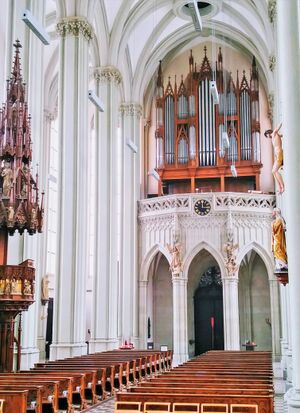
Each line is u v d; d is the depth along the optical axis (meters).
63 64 20.09
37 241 14.77
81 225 19.52
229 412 7.59
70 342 18.53
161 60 30.55
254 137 28.61
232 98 29.28
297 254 8.90
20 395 8.31
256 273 29.11
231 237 25.62
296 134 9.29
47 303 27.59
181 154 29.25
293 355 8.66
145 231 27.61
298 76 9.44
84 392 12.12
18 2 14.77
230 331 25.11
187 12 27.42
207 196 26.25
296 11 9.66
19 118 12.37
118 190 28.70
